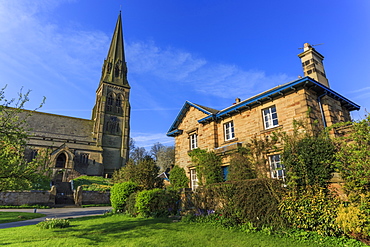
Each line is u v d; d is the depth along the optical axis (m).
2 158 10.52
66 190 38.62
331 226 8.08
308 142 9.78
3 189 11.13
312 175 9.16
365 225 7.41
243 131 16.98
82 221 14.12
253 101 16.14
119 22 84.44
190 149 21.36
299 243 7.82
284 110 14.59
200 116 20.73
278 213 9.32
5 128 10.89
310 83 13.75
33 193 29.61
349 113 17.55
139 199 14.97
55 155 51.25
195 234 9.34
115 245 8.03
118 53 79.44
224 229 10.06
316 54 16.97
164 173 42.44
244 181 10.52
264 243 7.87
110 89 71.94
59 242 8.55
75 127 66.19
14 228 12.13
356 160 8.31
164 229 10.43
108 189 36.00
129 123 71.31
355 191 8.30
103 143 65.69
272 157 14.35
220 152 17.22
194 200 13.34
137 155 86.94
